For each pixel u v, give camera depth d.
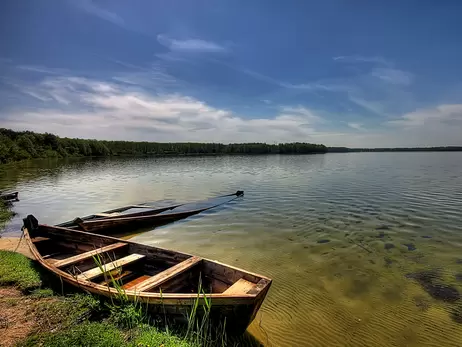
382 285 7.36
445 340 5.28
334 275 7.96
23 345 4.32
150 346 4.29
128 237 12.39
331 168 48.56
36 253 7.75
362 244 10.37
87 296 5.71
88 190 25.98
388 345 5.16
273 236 11.54
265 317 6.01
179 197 22.25
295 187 25.03
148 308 5.17
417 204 17.12
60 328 4.79
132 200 21.19
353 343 5.22
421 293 6.94
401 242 10.52
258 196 20.89
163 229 13.41
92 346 4.21
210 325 4.97
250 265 8.74
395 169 45.22
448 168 46.91
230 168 50.66
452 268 8.29
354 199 18.91
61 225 12.57
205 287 6.46
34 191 25.67
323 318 5.99
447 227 12.28
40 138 87.38
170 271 6.07
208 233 12.38
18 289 6.24
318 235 11.51
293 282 7.59
